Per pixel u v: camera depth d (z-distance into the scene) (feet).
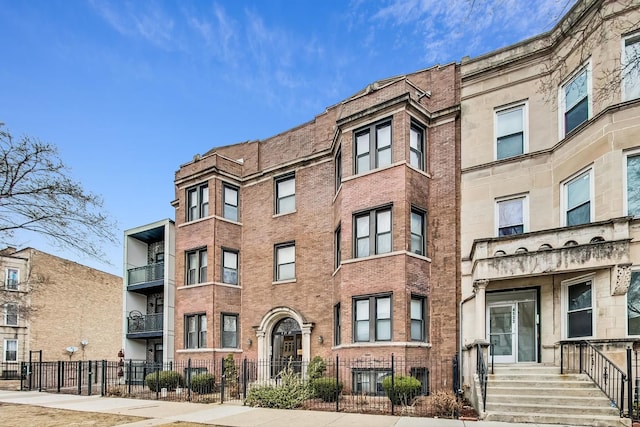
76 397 58.70
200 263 73.46
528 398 36.70
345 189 58.03
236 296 72.69
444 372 51.42
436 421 35.24
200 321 71.36
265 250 71.77
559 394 37.24
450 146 56.34
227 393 57.52
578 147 45.52
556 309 44.60
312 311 64.18
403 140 54.03
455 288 53.01
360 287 54.34
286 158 73.31
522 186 50.96
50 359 120.78
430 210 56.29
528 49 52.65
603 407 34.06
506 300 48.80
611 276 38.22
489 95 54.90
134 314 89.10
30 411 46.29
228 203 75.41
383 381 45.19
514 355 47.39
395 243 52.47
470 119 55.62
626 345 36.83
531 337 46.93
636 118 40.70
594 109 44.11
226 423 37.04
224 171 74.59
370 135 57.26
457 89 57.57
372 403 45.32
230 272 73.36
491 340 48.98
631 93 41.60
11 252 115.65
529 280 46.62
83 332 129.29
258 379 64.54
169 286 81.71
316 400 48.03
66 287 126.62
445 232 54.85
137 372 82.48
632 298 37.93
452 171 55.67
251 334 70.49
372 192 55.52
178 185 79.51
